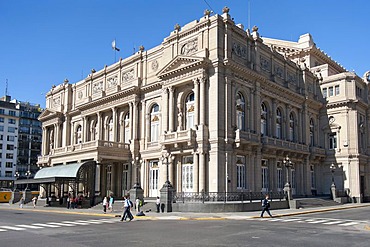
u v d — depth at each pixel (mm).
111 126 55688
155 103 48750
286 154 49625
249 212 35156
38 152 115875
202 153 39812
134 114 50250
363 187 58406
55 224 25578
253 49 46719
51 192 60000
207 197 37406
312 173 58000
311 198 48688
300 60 66125
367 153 60062
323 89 61125
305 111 56219
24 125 113750
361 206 49094
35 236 19031
